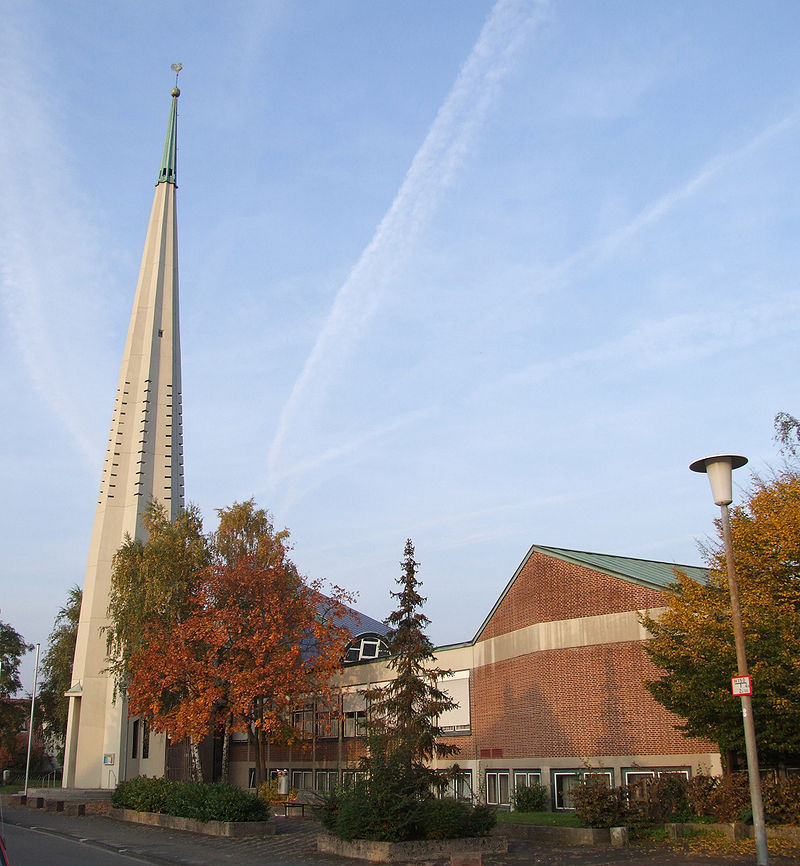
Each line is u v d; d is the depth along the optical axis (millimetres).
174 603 45469
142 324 67562
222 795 28922
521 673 34938
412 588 32062
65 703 66938
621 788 26000
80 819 35250
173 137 73438
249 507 48250
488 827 22922
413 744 27969
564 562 33625
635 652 30500
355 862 20938
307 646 45125
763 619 21297
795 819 21688
